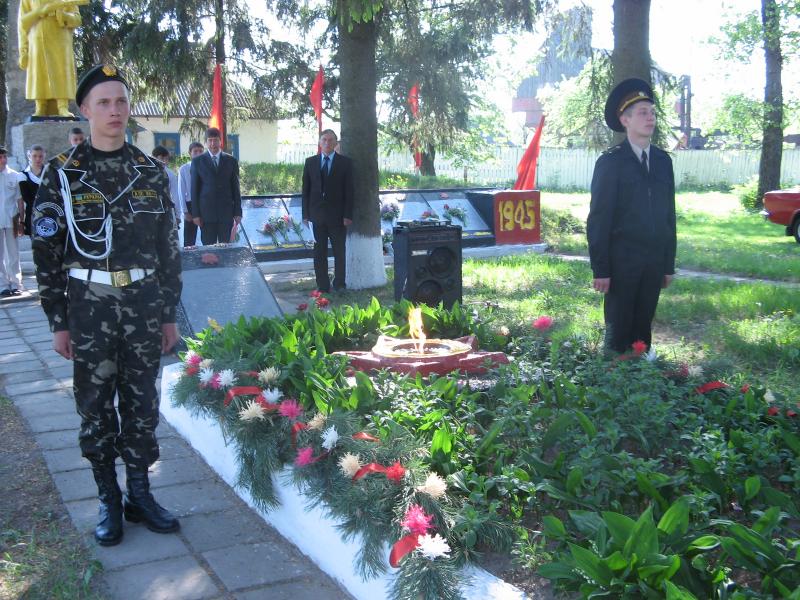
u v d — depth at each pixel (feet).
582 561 8.36
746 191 88.53
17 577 12.18
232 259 26.84
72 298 12.89
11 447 17.78
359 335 20.21
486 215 53.88
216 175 35.12
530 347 18.02
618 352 17.85
